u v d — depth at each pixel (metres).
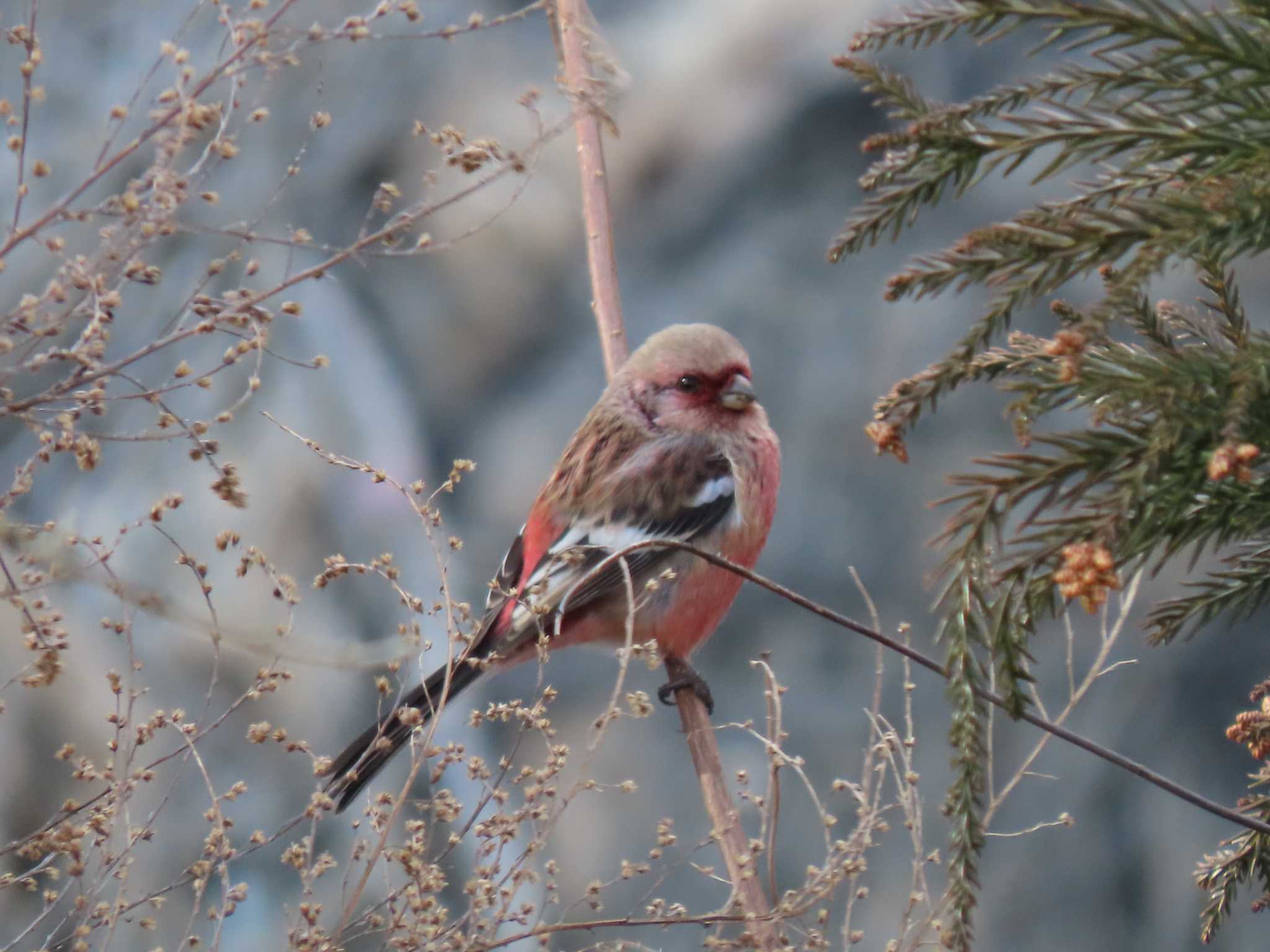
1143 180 3.21
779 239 19.22
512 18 4.63
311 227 18.80
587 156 6.73
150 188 4.26
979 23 3.18
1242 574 3.78
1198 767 15.13
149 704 13.33
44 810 12.59
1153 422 2.96
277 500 16.50
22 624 4.38
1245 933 14.70
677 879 15.31
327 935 4.29
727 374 8.13
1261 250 2.91
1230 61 3.00
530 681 16.50
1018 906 15.09
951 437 17.42
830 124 19.36
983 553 3.04
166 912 11.67
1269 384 2.88
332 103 19.44
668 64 20.09
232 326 4.68
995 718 15.71
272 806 13.10
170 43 4.22
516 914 4.38
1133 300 3.26
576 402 19.25
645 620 7.72
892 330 18.19
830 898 4.42
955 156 3.31
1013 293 3.11
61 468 15.06
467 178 19.12
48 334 4.07
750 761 16.48
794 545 17.61
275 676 4.24
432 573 17.09
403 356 19.16
